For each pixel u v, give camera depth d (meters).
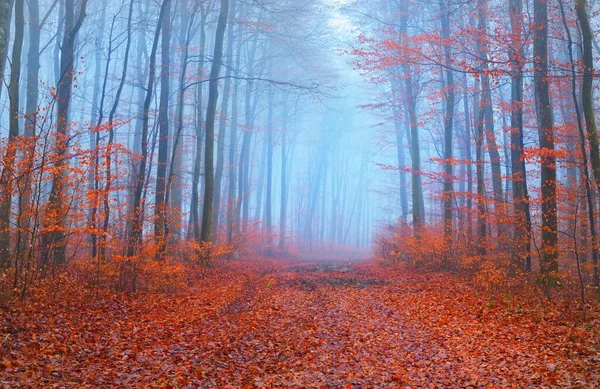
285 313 13.23
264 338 10.42
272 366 8.58
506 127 18.80
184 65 21.62
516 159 18.59
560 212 17.55
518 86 17.03
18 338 8.68
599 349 8.43
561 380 7.21
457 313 12.50
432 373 8.12
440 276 19.97
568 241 15.15
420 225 26.12
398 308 13.84
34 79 24.44
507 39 14.02
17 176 11.34
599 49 22.19
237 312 13.55
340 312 13.50
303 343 10.09
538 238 17.12
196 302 14.09
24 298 10.83
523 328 10.45
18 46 16.70
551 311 11.48
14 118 13.24
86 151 12.26
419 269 23.12
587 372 7.43
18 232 11.18
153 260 15.98
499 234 17.42
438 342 10.09
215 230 30.53
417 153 26.81
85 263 14.99
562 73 15.56
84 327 10.20
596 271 13.01
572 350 8.60
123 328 10.59
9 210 11.44
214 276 19.98
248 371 8.23
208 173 22.42
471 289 15.58
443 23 21.11
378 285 19.12
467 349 9.41
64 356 8.29
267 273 24.64
